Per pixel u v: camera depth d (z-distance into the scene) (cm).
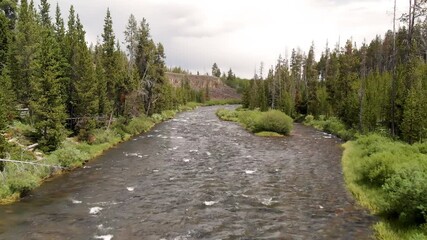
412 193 1625
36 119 3769
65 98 4412
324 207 2084
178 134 5622
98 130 4600
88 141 4191
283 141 4988
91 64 4509
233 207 2095
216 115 10238
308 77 10962
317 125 7131
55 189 2453
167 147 4306
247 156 3766
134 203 2162
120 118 5600
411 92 3678
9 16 6172
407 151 2720
